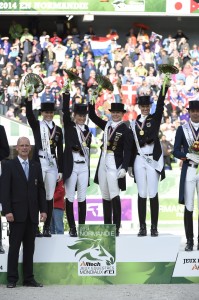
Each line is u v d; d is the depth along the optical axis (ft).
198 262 111.96
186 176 110.83
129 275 111.24
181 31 276.82
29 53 248.93
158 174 111.65
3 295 100.63
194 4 273.13
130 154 111.14
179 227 185.26
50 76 236.02
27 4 264.93
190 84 244.63
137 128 111.45
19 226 106.42
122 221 178.09
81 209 111.75
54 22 279.28
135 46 258.16
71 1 266.77
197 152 109.91
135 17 283.79
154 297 100.22
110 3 270.05
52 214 117.39
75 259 110.63
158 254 111.65
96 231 111.04
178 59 253.24
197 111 110.63
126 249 111.24
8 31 280.10
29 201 106.73
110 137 112.06
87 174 111.86
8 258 107.04
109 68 242.78
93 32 264.11
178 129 112.06
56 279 110.42
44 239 110.22
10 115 226.17
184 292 103.96
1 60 245.65
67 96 111.86
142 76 244.63
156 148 111.65
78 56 246.68
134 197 178.40
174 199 185.26
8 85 235.81
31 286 107.86
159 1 272.31
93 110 114.83
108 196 113.70
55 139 111.14
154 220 112.27
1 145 108.99
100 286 108.99
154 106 226.17
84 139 111.65
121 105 112.78
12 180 106.83
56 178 111.14
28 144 107.76
